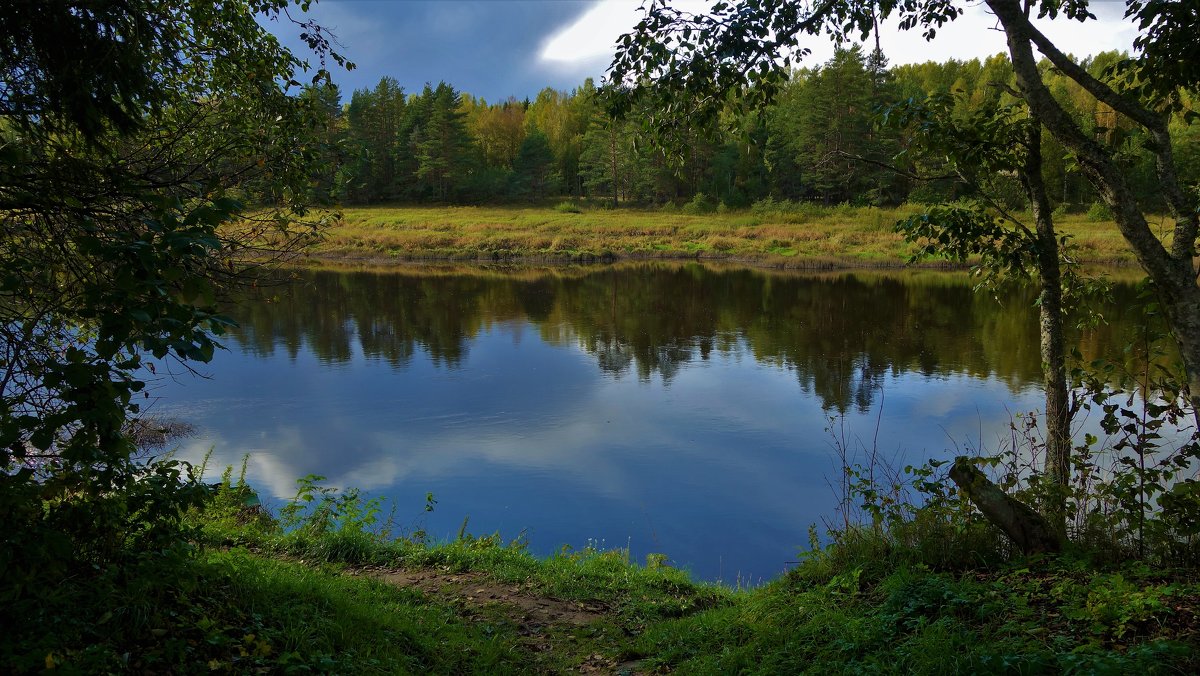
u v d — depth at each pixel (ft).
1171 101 17.99
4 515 10.73
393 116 307.37
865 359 68.95
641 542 30.91
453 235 203.92
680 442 45.44
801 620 16.08
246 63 18.89
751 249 180.34
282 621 14.19
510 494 36.76
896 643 13.24
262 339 82.02
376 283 134.41
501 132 362.12
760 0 16.94
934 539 17.90
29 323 10.91
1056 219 121.08
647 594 22.11
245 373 65.21
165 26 13.76
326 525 25.38
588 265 168.04
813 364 67.72
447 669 15.16
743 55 17.15
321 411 52.37
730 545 30.58
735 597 22.38
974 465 18.13
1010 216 21.88
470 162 297.94
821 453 42.50
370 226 222.48
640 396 57.52
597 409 53.52
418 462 41.57
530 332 87.15
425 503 35.37
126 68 12.30
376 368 67.77
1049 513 17.42
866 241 179.63
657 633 18.13
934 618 13.89
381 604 17.83
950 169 22.27
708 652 16.30
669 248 187.32
